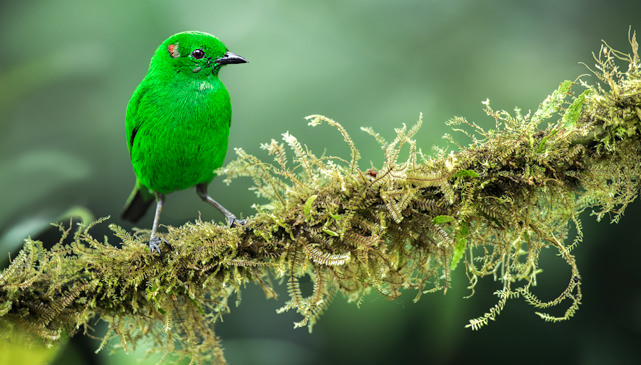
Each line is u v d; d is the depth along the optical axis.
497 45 10.89
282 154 5.20
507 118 5.28
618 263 10.52
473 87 10.54
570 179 5.31
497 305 5.36
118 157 10.93
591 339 10.59
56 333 5.11
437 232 5.11
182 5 11.17
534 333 10.61
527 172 5.11
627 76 5.26
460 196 5.19
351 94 10.61
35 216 10.17
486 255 5.56
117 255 5.29
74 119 10.91
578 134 5.14
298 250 5.17
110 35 11.12
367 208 5.15
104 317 5.45
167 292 5.24
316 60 10.88
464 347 10.22
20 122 10.71
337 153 10.25
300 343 10.92
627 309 10.43
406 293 9.97
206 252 5.23
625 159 5.21
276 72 10.77
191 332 5.77
